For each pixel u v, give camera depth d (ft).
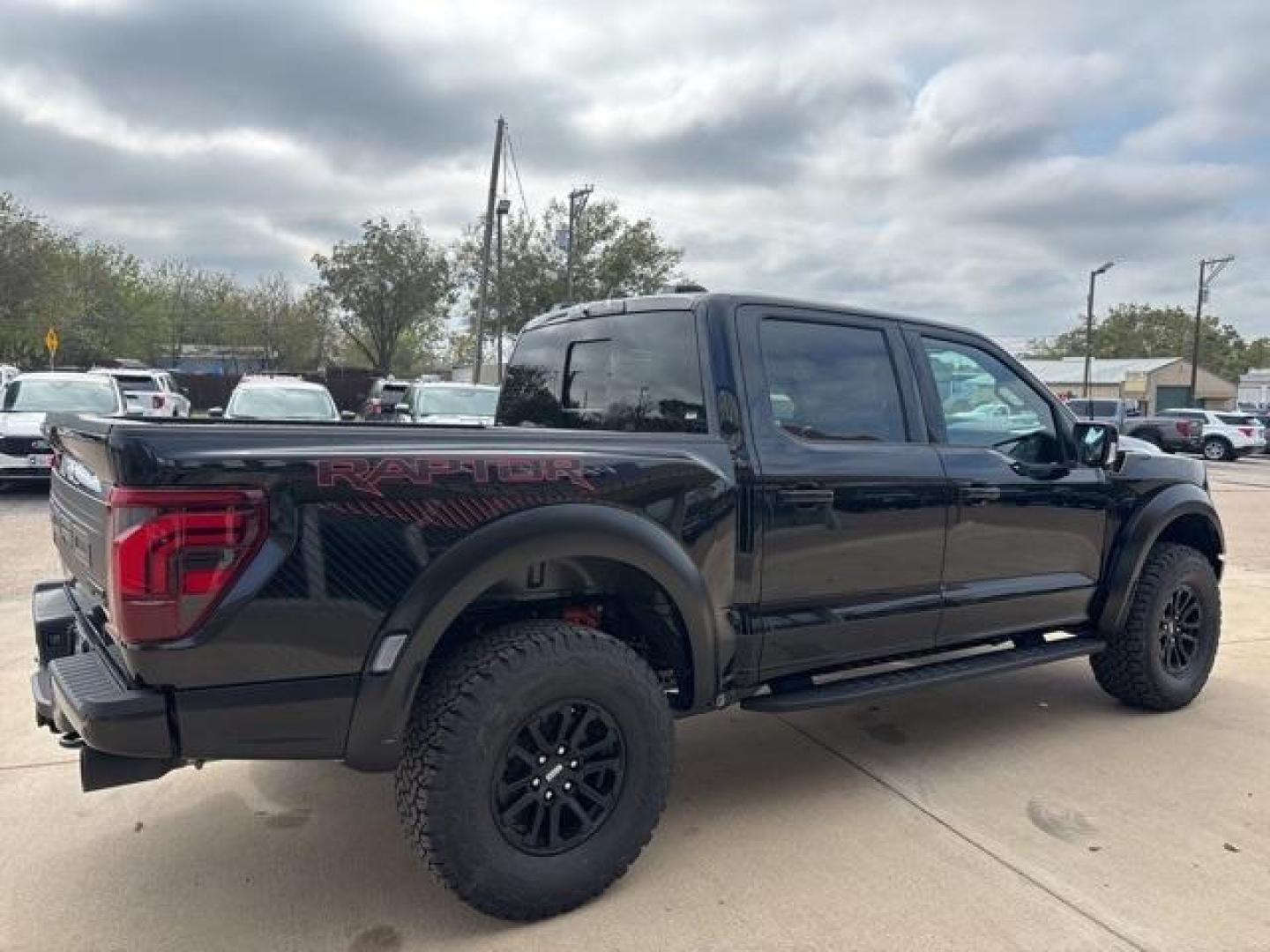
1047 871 10.34
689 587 10.07
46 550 28.78
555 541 9.09
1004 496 13.32
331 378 130.82
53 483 11.49
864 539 11.85
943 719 15.46
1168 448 99.81
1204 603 15.98
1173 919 9.41
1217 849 10.90
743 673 11.03
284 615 8.02
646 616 10.51
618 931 9.14
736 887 9.96
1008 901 9.71
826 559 11.52
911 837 11.15
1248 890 9.98
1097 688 17.25
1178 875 10.27
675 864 10.46
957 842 11.03
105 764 8.16
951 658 13.61
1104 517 14.78
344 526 8.23
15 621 20.08
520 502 9.06
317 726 8.27
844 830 11.34
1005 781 12.87
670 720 9.94
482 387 53.98
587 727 9.49
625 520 9.57
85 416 9.68
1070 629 15.14
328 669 8.25
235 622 7.86
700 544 10.34
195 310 174.91
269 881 10.07
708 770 13.28
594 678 9.29
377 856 10.61
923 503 12.39
